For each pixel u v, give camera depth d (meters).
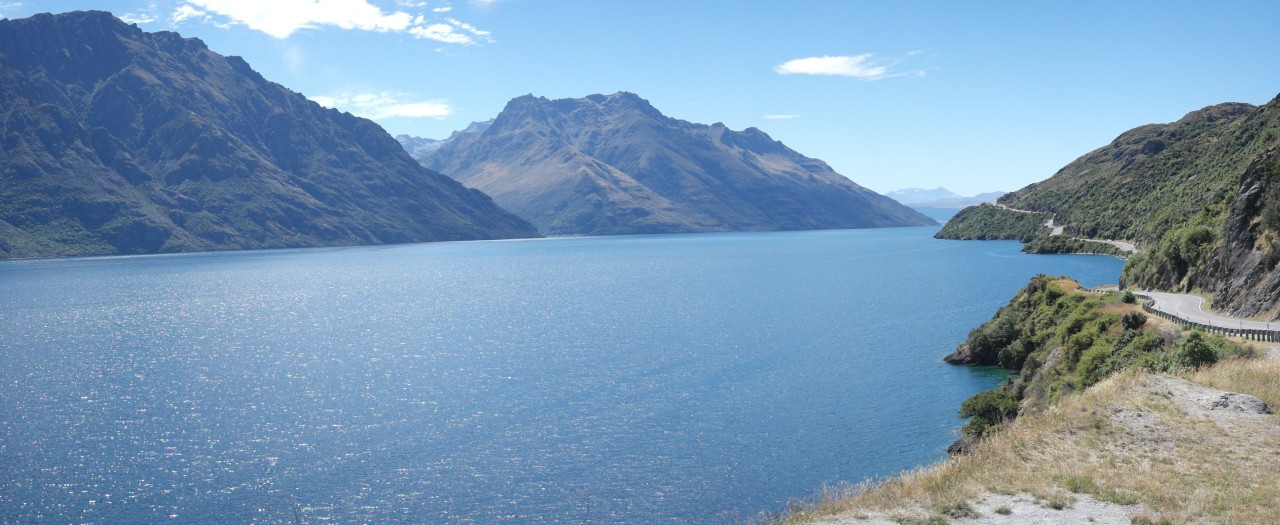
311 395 85.31
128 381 93.44
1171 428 29.25
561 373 95.94
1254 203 79.62
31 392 87.69
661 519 52.09
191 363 105.44
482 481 59.12
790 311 152.88
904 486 25.97
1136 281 112.31
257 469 61.84
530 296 197.12
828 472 59.53
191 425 73.69
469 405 80.44
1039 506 22.45
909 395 81.25
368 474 60.69
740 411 77.06
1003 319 98.38
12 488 58.09
